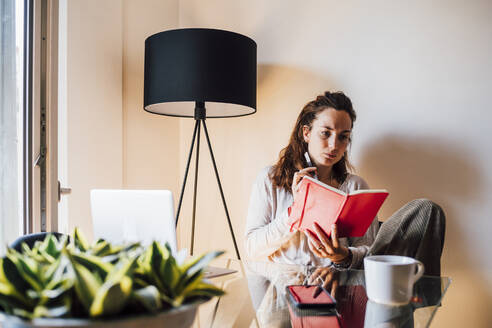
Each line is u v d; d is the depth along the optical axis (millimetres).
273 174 1695
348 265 1290
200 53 1651
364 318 765
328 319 766
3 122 1473
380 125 1762
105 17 1965
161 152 2260
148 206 1145
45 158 1505
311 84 1928
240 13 2150
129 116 2117
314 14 1922
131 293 413
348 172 1807
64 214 1805
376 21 1774
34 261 449
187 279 495
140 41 2170
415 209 1257
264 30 2066
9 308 413
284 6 2006
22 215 1513
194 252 2273
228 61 1685
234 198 2143
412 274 829
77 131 1840
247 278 1072
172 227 1104
